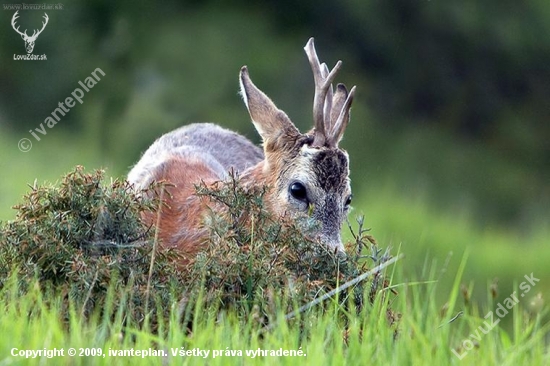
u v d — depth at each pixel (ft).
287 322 24.81
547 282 56.59
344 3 87.30
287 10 86.28
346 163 29.43
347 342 24.12
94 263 24.91
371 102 86.79
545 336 30.78
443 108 90.17
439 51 90.43
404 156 83.30
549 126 92.22
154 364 21.44
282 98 80.84
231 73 80.02
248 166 37.91
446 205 77.20
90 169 58.08
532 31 93.61
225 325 23.75
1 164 55.26
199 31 82.02
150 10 82.33
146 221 29.48
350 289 26.40
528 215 82.74
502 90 92.22
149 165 33.45
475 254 57.11
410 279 34.76
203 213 28.86
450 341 26.53
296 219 27.73
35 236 25.23
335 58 86.94
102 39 81.20
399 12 89.40
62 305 23.86
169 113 77.00
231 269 25.32
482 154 89.10
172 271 25.64
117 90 78.84
